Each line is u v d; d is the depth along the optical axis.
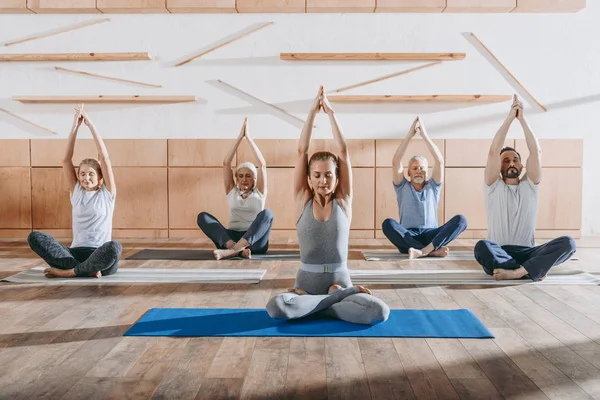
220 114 5.66
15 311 2.70
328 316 2.57
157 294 3.06
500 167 3.55
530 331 2.37
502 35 5.59
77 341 2.23
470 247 4.98
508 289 3.15
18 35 5.60
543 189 5.65
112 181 3.64
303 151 2.64
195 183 5.66
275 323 2.46
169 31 5.62
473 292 3.09
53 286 3.26
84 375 1.88
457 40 5.60
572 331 2.36
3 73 5.63
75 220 3.63
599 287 3.19
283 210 5.67
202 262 4.12
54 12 5.55
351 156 5.65
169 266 3.96
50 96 5.57
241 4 5.46
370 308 2.39
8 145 5.64
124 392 1.74
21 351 2.12
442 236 4.28
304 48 5.62
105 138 5.65
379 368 1.94
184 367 1.95
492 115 5.64
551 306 2.78
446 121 5.65
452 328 2.38
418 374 1.88
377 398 1.70
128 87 5.65
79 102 5.61
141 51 5.62
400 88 5.62
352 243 5.30
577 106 5.64
